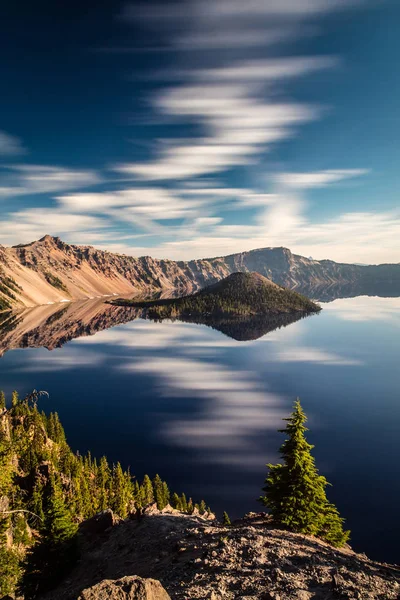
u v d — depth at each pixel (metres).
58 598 26.64
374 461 120.62
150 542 31.59
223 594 16.77
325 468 115.81
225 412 176.12
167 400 195.50
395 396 197.00
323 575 18.42
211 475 115.06
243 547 22.91
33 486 65.19
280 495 29.67
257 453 131.00
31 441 85.81
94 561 32.56
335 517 30.12
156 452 133.38
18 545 40.84
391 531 81.31
